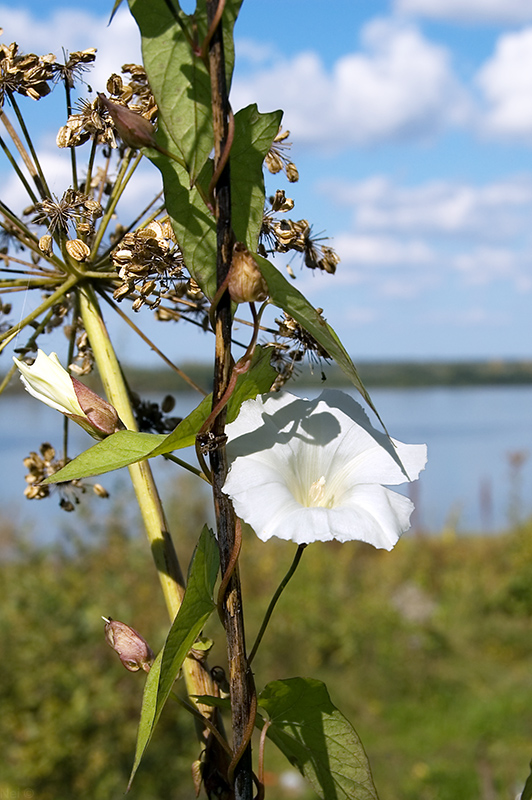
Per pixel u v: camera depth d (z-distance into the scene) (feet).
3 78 1.48
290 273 1.52
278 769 6.12
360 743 1.34
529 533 11.88
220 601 1.23
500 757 6.07
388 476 1.32
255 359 1.28
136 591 6.76
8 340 1.51
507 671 8.30
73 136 1.47
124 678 5.20
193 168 1.25
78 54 1.51
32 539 7.25
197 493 9.60
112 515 7.40
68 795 4.68
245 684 1.23
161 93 1.25
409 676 7.88
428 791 5.56
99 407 1.35
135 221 1.60
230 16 1.24
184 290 1.54
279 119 1.31
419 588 10.22
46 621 5.29
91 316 1.54
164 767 4.99
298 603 8.84
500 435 44.57
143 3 1.24
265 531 1.23
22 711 4.84
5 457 28.55
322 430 1.35
